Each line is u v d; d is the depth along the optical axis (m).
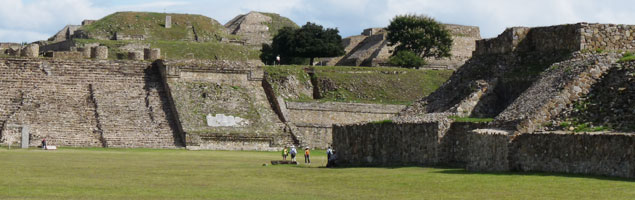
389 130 63.97
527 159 49.28
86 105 105.62
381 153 64.88
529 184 41.72
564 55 63.91
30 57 112.12
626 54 56.78
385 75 128.88
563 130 49.91
